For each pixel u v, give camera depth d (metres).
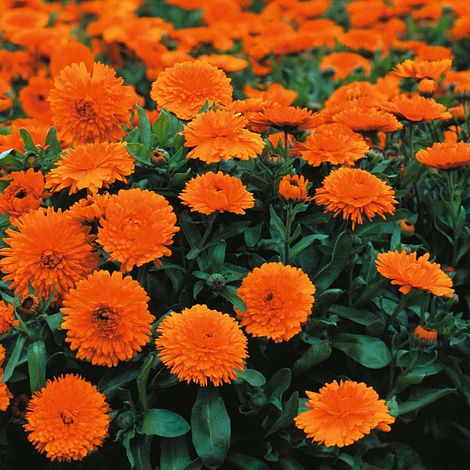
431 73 1.39
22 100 1.64
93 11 2.29
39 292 1.15
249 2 2.50
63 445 1.09
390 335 1.23
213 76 1.27
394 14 2.16
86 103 1.23
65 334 1.15
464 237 1.29
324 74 1.75
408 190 1.32
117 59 1.84
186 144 1.18
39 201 1.20
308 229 1.25
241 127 1.19
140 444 1.14
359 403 1.08
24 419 1.15
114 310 1.10
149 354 1.13
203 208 1.13
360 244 1.23
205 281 1.18
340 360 1.25
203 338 1.09
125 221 1.12
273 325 1.12
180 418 1.13
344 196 1.16
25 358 1.14
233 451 1.19
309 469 1.21
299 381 1.23
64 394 1.10
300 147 1.25
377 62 1.81
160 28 1.85
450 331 1.22
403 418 1.23
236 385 1.16
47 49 1.73
